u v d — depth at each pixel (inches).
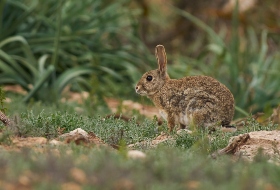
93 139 370.0
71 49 713.6
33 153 292.0
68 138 339.9
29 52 657.0
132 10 804.0
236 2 653.9
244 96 624.7
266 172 269.1
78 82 684.7
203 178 253.9
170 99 440.1
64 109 526.3
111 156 284.0
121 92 688.4
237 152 350.0
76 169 249.8
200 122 426.3
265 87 653.9
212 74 692.1
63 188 224.2
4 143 332.8
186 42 906.1
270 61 683.4
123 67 723.4
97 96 612.1
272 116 466.3
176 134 385.4
